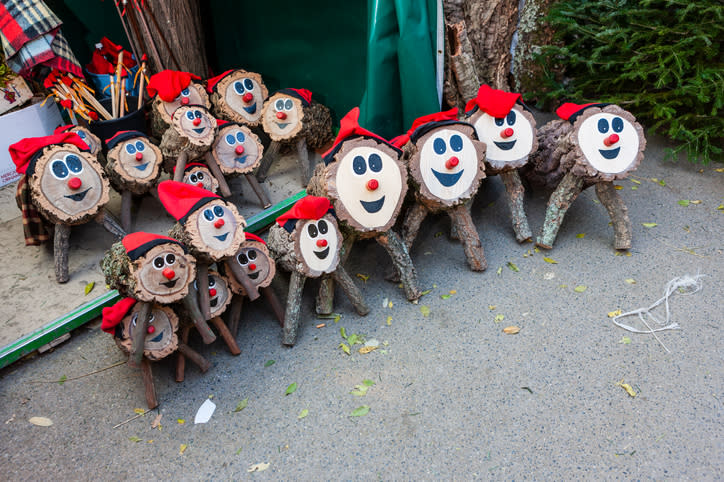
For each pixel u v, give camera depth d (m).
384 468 2.46
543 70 5.18
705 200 4.11
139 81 4.80
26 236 3.77
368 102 4.13
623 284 3.40
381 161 3.09
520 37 5.12
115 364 3.11
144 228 4.00
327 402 2.79
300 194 4.29
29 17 4.00
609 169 3.43
